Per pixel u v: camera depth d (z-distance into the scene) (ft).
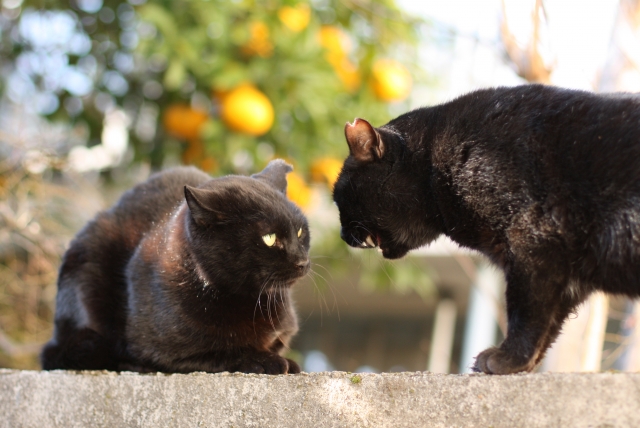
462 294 10.52
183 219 4.97
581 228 4.41
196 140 6.88
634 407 3.92
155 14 6.52
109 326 5.16
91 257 5.24
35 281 7.15
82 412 4.71
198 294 4.85
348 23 7.39
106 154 7.60
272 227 4.87
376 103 7.29
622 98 4.47
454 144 4.75
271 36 6.70
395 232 5.14
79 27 7.26
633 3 5.94
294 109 6.84
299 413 4.36
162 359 4.91
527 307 4.48
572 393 3.99
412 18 7.30
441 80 8.13
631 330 6.43
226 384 4.48
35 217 7.07
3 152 7.77
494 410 4.08
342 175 5.25
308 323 11.66
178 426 4.54
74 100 7.27
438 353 10.33
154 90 7.14
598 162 4.37
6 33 7.49
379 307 11.48
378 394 4.25
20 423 4.83
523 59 5.92
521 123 4.57
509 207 4.50
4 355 7.45
